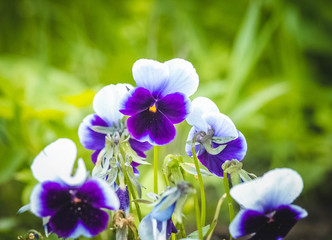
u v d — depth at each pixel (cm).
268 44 97
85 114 64
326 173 74
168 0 93
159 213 31
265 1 89
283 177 30
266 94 79
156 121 33
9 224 51
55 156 31
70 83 74
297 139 83
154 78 33
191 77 33
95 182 31
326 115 87
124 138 34
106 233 41
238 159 34
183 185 31
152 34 92
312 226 58
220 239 38
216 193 66
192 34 90
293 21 90
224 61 95
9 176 56
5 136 59
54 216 31
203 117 33
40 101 65
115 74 91
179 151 65
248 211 31
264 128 83
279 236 31
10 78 70
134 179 33
